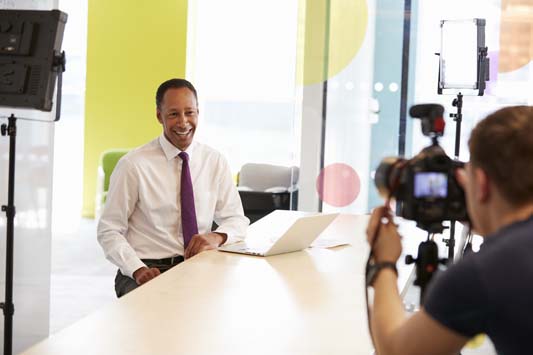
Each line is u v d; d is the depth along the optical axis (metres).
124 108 9.59
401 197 1.59
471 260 1.27
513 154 1.28
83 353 1.83
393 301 1.45
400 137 6.72
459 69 5.19
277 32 10.02
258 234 3.75
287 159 10.28
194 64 9.84
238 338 1.99
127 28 9.52
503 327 1.23
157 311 2.24
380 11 6.69
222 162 3.66
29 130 4.00
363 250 3.35
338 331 2.07
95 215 9.57
